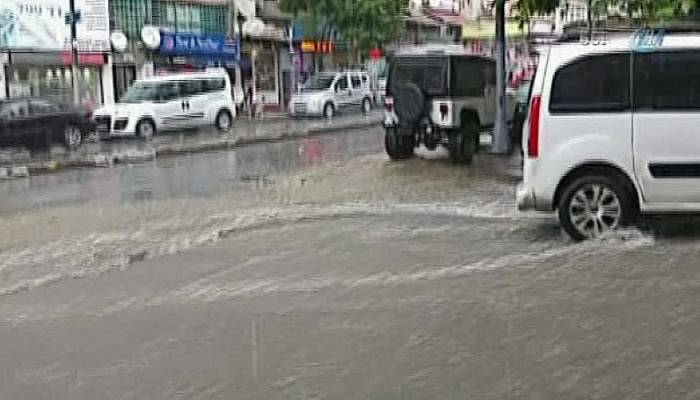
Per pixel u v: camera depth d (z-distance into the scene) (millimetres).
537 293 6992
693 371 5211
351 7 41219
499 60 18359
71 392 5141
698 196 8547
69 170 18984
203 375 5344
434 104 17344
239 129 29531
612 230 8773
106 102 33031
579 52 8633
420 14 51625
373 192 13477
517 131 18719
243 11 40156
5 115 21062
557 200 8883
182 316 6648
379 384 5113
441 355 5582
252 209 11969
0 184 16672
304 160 19375
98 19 32719
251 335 6109
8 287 7770
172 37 35688
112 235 10242
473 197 12688
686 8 10984
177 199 13398
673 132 8484
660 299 6727
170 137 26562
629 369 5266
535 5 14102
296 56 43594
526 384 5062
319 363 5492
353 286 7402
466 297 6934
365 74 39094
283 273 7992
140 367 5527
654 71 8484
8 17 29688
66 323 6570
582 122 8648
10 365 5641
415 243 9203
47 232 10602
